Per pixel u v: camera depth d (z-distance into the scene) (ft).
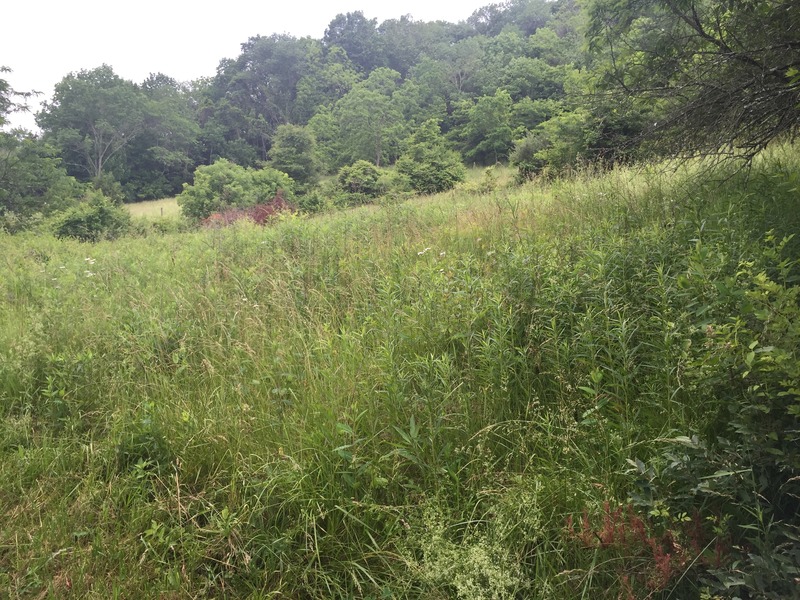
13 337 15.78
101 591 7.36
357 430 9.52
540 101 163.43
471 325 11.74
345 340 12.60
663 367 9.06
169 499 8.84
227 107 271.08
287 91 318.24
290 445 9.41
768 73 15.49
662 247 13.16
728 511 6.93
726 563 6.04
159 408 11.24
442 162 90.68
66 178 89.20
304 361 11.98
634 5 21.26
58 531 8.48
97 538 8.10
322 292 17.46
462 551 7.02
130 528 8.42
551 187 31.65
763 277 6.79
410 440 8.43
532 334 11.11
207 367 12.23
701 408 8.41
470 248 19.70
